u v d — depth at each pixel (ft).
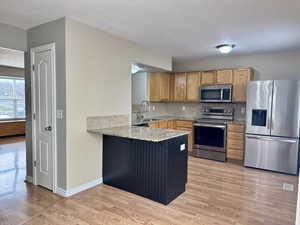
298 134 11.51
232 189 9.70
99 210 7.72
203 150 15.17
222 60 16.24
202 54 14.75
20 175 11.24
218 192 9.37
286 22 8.50
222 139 14.29
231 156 14.21
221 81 15.34
